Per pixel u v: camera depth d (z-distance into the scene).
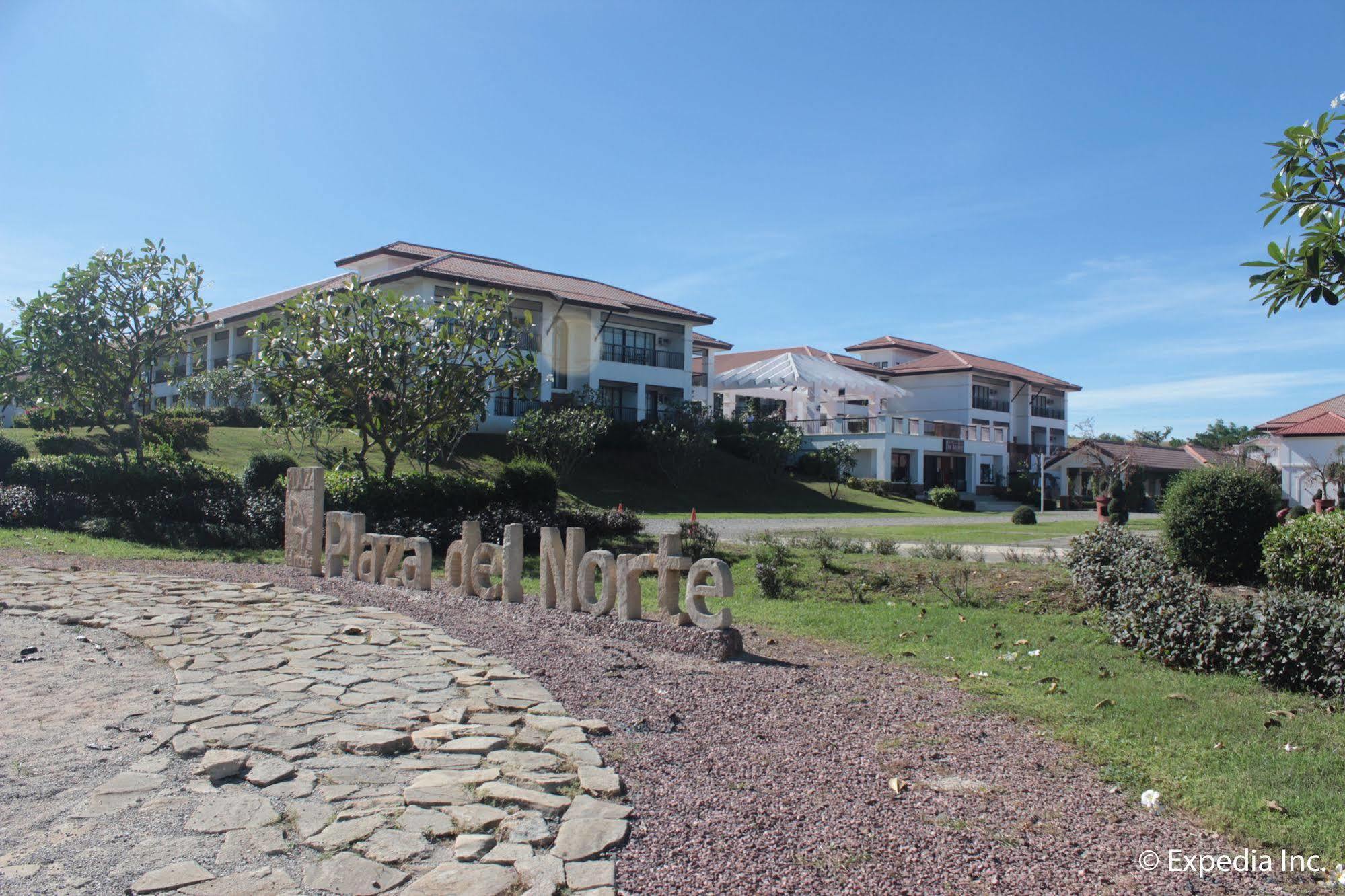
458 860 3.37
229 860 3.32
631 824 3.75
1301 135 4.62
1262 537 10.65
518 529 9.70
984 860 3.50
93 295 17.56
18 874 3.18
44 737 4.75
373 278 31.91
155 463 17.16
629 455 36.38
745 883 3.25
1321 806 4.13
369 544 11.49
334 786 4.09
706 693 6.04
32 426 26.89
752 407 48.12
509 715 5.33
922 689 6.33
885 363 62.62
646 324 40.28
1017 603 10.05
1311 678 6.21
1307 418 37.56
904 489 45.12
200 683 5.91
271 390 16.41
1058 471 51.84
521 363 17.53
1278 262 4.85
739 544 16.89
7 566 11.26
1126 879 3.39
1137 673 6.95
